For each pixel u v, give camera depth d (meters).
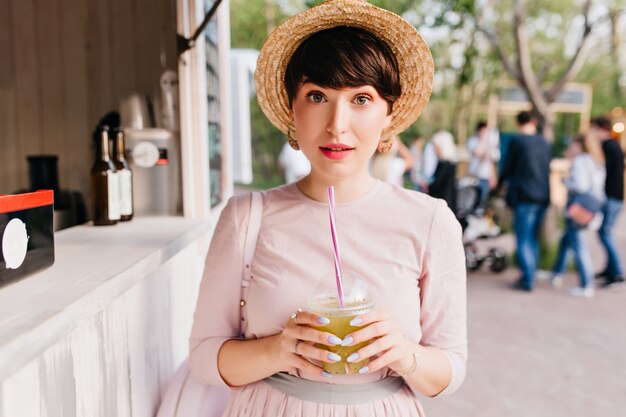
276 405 1.19
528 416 2.89
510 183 5.43
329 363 1.06
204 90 2.17
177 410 1.32
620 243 8.73
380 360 1.06
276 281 1.20
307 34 1.22
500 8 9.55
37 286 1.00
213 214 2.31
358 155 1.16
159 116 2.15
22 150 2.33
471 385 3.26
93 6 2.17
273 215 1.26
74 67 2.23
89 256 1.30
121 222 1.94
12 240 1.00
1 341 0.71
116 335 1.20
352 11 1.16
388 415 1.18
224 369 1.22
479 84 11.89
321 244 1.22
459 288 1.26
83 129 2.28
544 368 3.51
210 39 2.38
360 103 1.14
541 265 6.61
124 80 2.18
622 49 12.60
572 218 5.26
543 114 7.08
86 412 1.04
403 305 1.20
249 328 1.24
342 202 1.25
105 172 1.84
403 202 1.26
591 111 15.96
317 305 1.05
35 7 2.22
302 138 1.18
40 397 0.86
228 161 2.83
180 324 1.77
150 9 2.12
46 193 1.14
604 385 3.27
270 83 1.31
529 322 4.43
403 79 1.29
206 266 1.29
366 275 1.20
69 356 0.96
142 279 1.38
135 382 1.32
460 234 1.28
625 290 5.45
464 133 13.63
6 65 2.28
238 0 10.44
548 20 11.88
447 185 5.59
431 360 1.18
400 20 1.18
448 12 4.97
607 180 5.47
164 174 2.12
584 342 3.98
